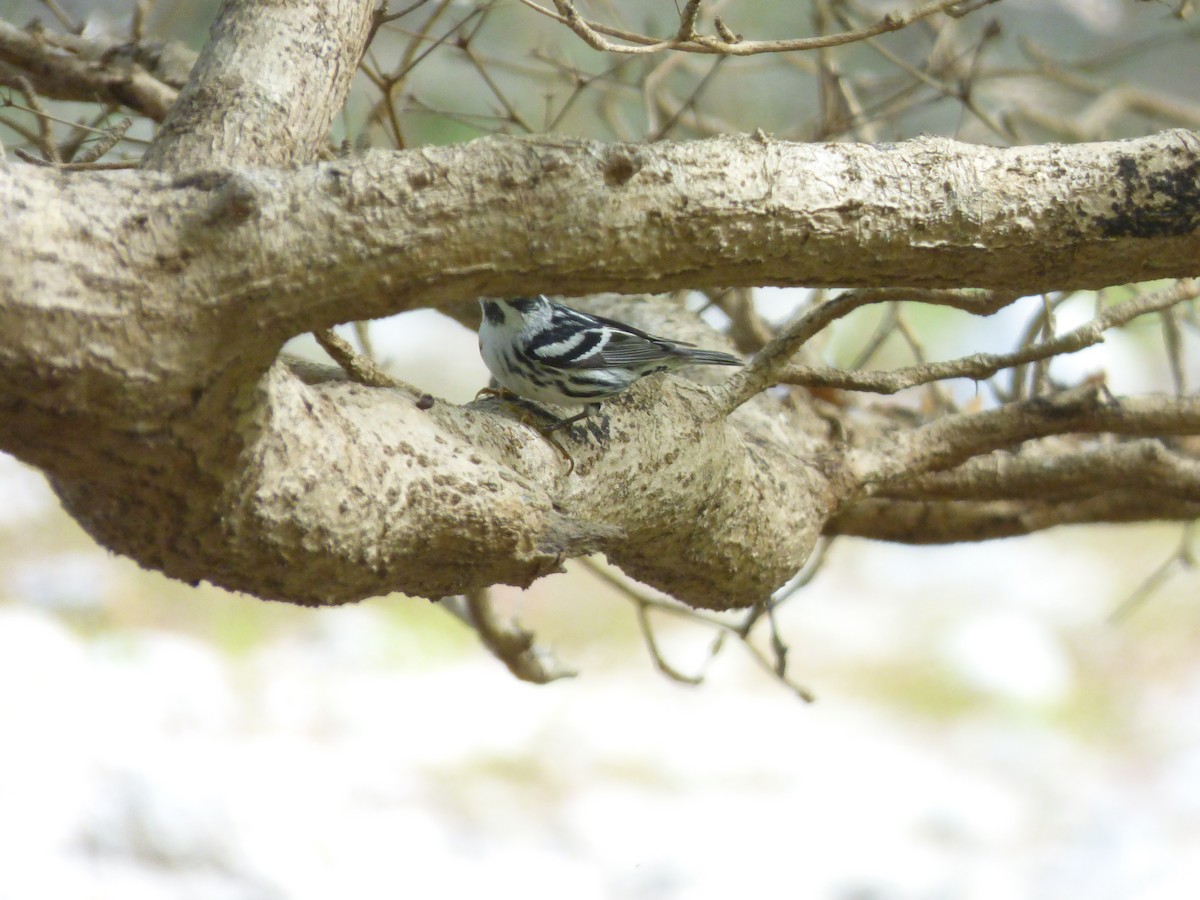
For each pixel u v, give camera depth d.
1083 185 5.01
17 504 21.02
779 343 6.43
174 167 5.43
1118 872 16.78
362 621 21.12
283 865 14.46
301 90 5.82
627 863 16.52
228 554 4.69
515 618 9.65
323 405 4.84
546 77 11.60
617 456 6.05
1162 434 7.85
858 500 7.77
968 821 18.30
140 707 16.89
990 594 25.48
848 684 22.44
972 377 7.14
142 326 3.99
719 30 6.09
